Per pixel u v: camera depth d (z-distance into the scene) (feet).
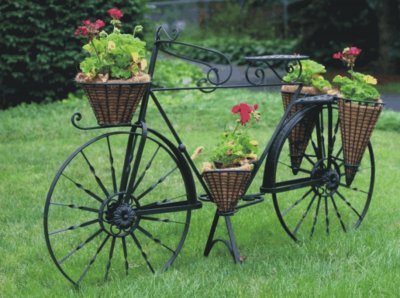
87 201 22.61
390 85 55.06
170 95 42.19
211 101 40.96
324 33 62.54
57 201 22.58
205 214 20.74
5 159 28.27
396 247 17.10
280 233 19.35
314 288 14.83
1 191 23.80
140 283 15.48
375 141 32.45
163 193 23.52
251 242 18.63
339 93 18.62
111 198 15.93
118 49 15.24
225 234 19.25
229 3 89.86
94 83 15.03
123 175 16.28
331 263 16.62
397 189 24.03
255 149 17.25
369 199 20.13
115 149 29.68
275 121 36.14
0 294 15.67
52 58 40.04
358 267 16.26
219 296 14.73
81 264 17.34
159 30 16.58
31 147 30.30
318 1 61.82
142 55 15.75
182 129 34.35
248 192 23.41
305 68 18.89
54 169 26.68
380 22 59.82
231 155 16.67
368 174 25.96
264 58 17.51
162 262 17.39
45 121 35.19
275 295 14.60
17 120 35.63
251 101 40.57
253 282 15.47
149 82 15.61
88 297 14.94
